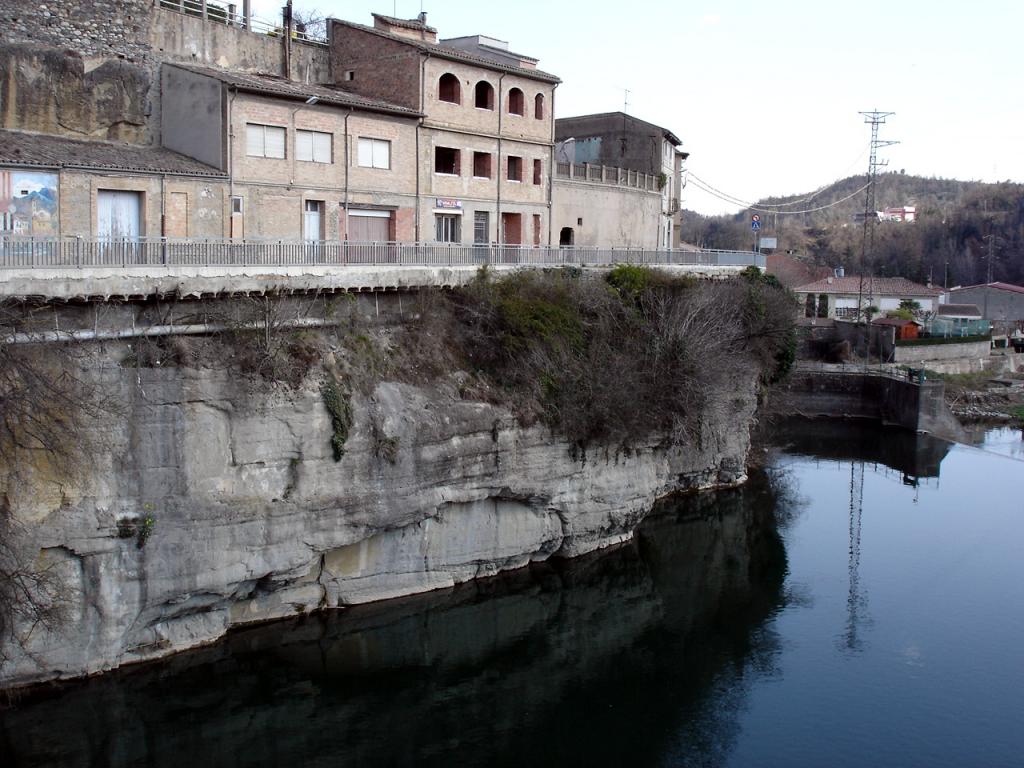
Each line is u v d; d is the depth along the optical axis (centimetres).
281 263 3059
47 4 3538
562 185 5616
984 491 5175
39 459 2398
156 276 2617
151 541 2609
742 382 4925
